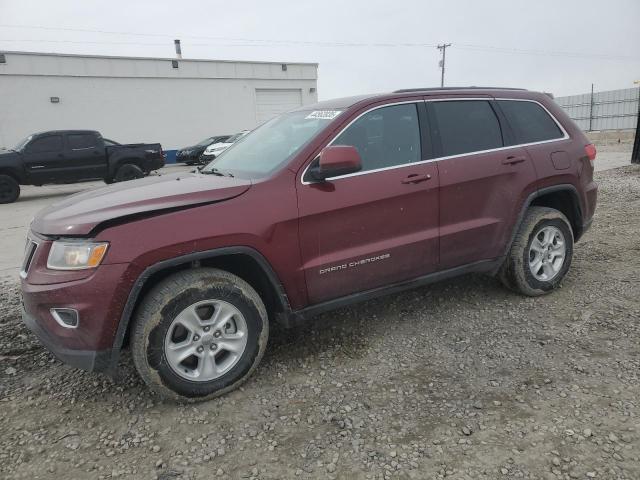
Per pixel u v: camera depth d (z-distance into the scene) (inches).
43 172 557.6
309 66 1272.1
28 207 500.4
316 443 102.2
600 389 115.0
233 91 1179.9
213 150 874.1
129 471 96.7
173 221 111.7
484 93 164.2
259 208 120.3
